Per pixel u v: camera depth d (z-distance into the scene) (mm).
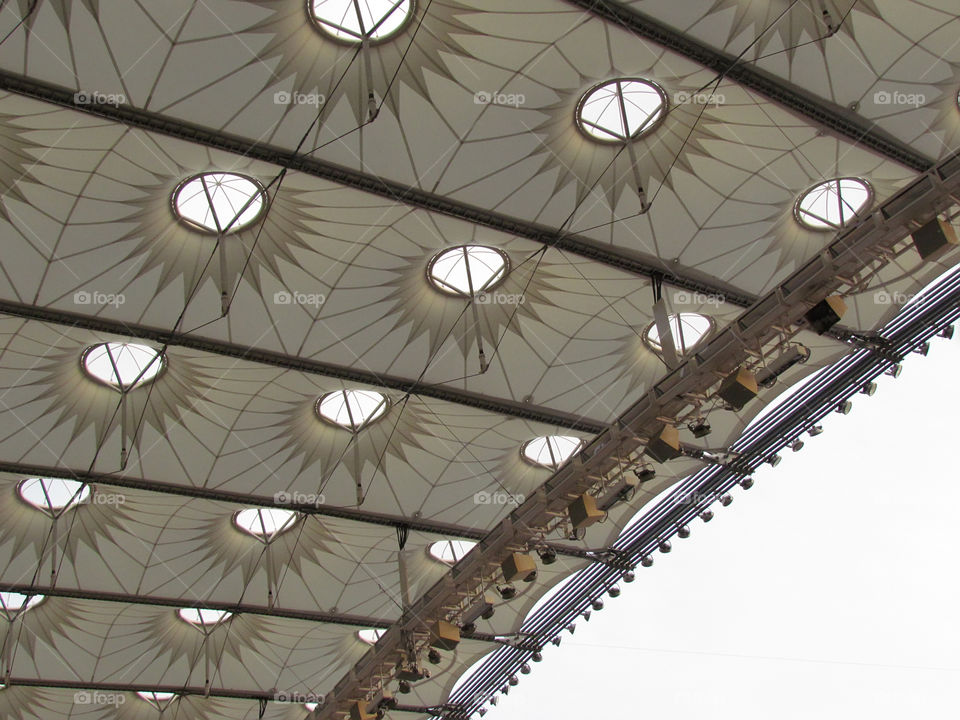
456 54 12117
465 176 13195
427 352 16406
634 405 14055
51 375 16172
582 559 21125
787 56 12023
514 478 19766
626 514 20250
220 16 11102
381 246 14578
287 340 15648
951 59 12430
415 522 19922
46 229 13281
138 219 13641
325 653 24641
